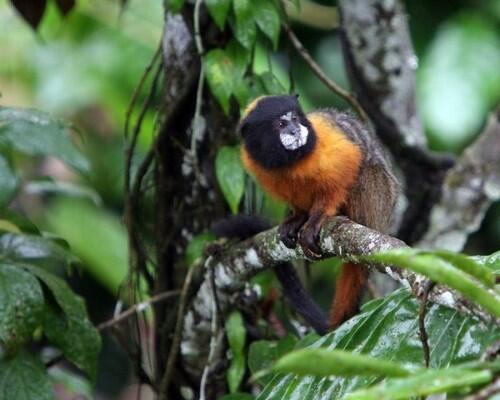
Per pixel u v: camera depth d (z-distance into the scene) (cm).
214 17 866
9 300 786
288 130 879
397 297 653
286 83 1464
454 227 1175
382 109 1169
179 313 919
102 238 1425
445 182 1166
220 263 905
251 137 904
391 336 634
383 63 1158
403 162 1180
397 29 1156
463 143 1516
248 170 924
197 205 966
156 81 982
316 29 1565
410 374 454
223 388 969
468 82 1500
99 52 1482
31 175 1293
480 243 1573
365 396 438
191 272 910
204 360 970
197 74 932
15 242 861
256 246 866
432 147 1500
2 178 819
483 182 1152
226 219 898
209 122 949
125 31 1491
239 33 877
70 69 1488
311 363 448
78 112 1534
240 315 937
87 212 1428
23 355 834
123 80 1466
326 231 786
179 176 969
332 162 881
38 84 1500
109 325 947
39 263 1079
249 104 923
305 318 936
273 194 918
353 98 977
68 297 834
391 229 1152
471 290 466
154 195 996
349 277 918
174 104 951
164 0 953
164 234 979
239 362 923
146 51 1474
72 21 1506
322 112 977
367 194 922
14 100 1515
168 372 931
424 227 1183
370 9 1145
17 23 1513
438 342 610
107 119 1540
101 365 1594
